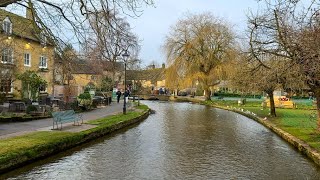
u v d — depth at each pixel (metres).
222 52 55.16
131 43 15.95
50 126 19.08
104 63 15.86
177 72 57.50
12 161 11.30
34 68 37.03
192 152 15.38
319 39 12.46
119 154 14.63
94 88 55.88
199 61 55.97
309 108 42.25
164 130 22.67
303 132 19.48
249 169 12.53
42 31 13.98
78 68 16.48
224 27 55.59
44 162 12.84
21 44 33.34
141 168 12.37
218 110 42.59
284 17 15.86
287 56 15.75
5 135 15.27
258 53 18.20
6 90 28.61
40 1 13.72
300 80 15.77
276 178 11.41
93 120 23.19
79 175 11.27
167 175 11.53
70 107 29.19
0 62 25.64
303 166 13.00
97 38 13.70
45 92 37.34
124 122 23.80
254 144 17.69
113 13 13.29
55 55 14.86
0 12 19.52
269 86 23.22
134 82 78.25
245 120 30.28
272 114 31.09
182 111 40.31
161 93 87.62
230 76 50.25
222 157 14.45
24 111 24.44
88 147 16.08
